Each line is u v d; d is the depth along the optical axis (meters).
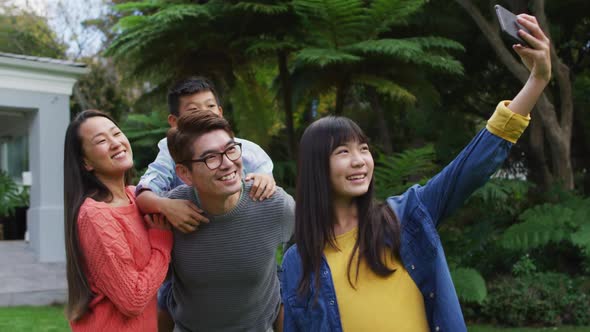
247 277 2.14
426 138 8.97
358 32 6.76
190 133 1.89
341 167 1.75
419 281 1.72
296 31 7.18
